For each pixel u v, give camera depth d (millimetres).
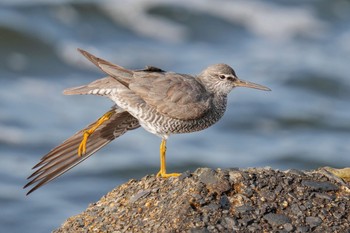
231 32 36812
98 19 35375
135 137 27719
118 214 11359
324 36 37562
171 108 12273
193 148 26828
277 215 10828
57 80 31234
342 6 40156
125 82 12102
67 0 35656
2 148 25938
